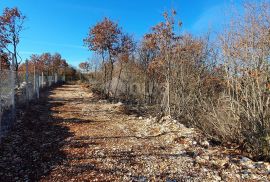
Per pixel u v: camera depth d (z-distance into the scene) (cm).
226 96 770
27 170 513
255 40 675
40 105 1354
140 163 552
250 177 491
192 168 528
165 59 1112
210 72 1078
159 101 1387
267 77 675
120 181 469
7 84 849
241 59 704
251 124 689
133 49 2025
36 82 1666
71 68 5850
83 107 1354
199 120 919
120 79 2309
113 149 640
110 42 1950
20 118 950
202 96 992
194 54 1145
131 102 1878
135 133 806
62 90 2652
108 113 1182
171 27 1067
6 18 2053
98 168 525
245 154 651
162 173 503
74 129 855
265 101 688
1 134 725
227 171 516
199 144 685
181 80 1095
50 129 848
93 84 3294
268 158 630
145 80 1820
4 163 543
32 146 661
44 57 4659
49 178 480
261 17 663
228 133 750
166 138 736
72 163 549
